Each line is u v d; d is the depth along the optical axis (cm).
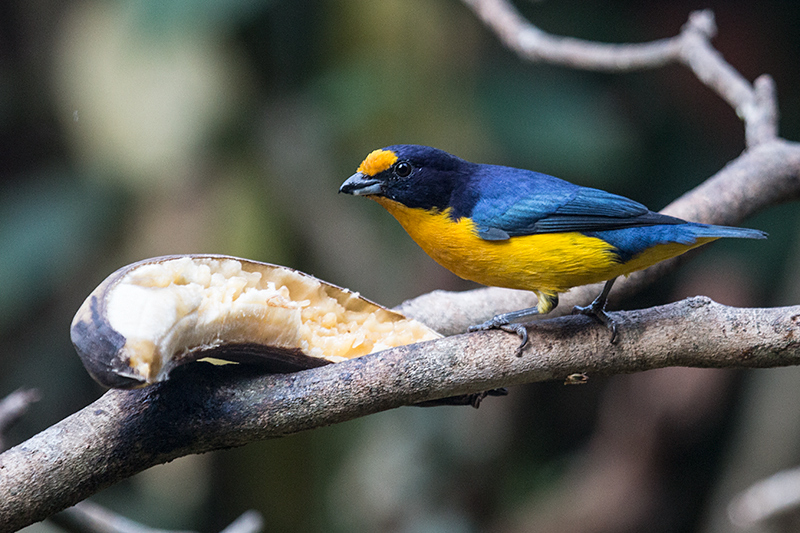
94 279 1227
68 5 1308
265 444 1192
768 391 1251
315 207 1220
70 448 457
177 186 1197
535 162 1262
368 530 1209
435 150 669
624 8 1409
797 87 1459
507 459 1320
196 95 1191
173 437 469
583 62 1026
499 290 754
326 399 484
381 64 1220
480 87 1255
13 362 1246
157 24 1161
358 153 1227
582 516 1315
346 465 1223
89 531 715
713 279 1361
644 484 1334
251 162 1212
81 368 1267
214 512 1216
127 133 1185
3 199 1308
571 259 630
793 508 989
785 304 1256
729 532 1240
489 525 1273
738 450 1276
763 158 851
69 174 1284
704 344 529
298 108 1244
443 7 1250
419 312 723
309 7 1231
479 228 644
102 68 1184
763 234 604
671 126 1394
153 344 423
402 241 1243
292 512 1202
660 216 628
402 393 496
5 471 449
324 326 550
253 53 1233
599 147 1253
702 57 973
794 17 1429
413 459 1226
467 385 511
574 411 1423
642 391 1361
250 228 1188
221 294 479
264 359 496
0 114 1368
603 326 535
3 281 1206
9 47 1372
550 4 1397
